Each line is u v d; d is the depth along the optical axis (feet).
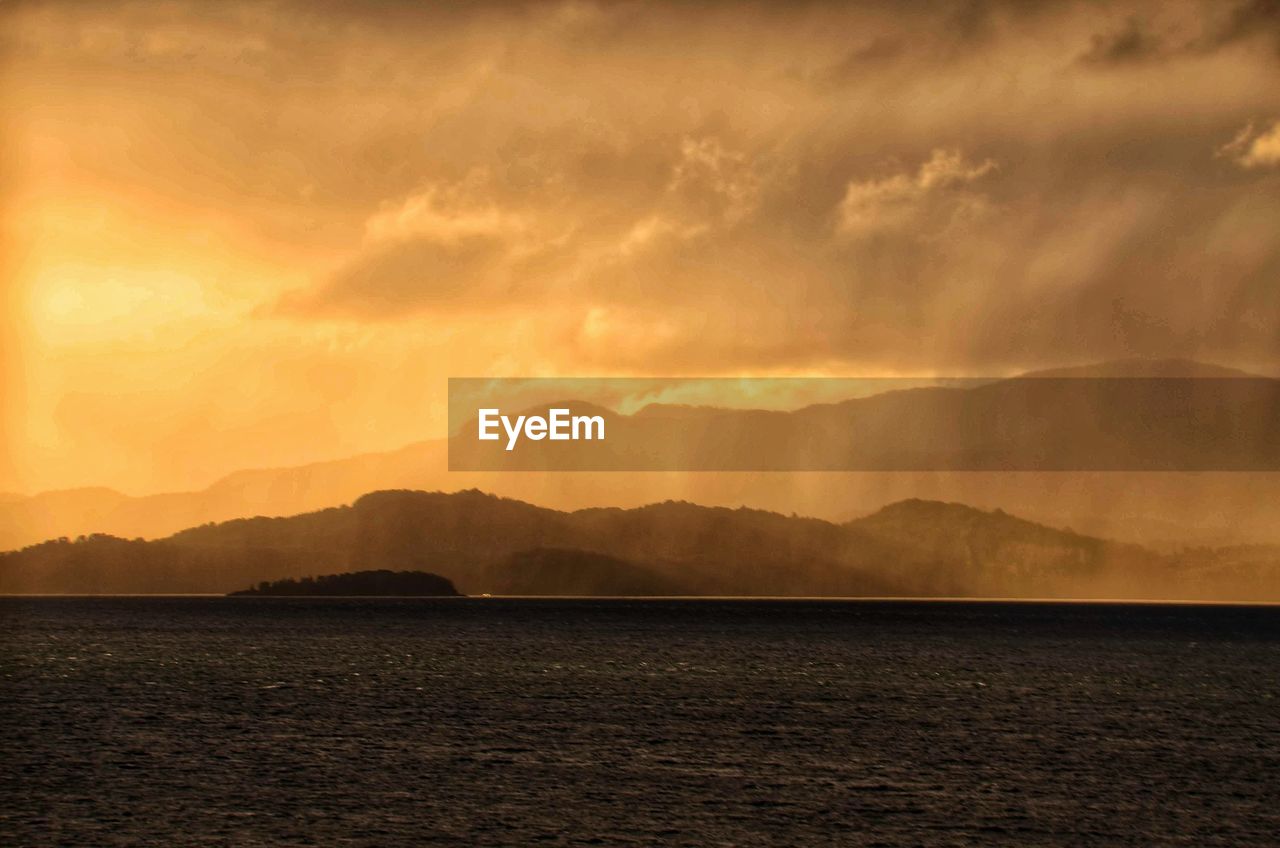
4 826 118.93
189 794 133.49
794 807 130.21
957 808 131.13
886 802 133.49
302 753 160.56
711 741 174.40
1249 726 200.13
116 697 225.56
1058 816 128.36
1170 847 116.98
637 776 145.79
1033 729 192.75
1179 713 217.97
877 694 243.81
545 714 204.23
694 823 122.62
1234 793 140.77
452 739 174.19
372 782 140.67
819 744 172.65
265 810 126.21
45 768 148.36
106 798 131.23
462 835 116.98
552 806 129.08
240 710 207.21
